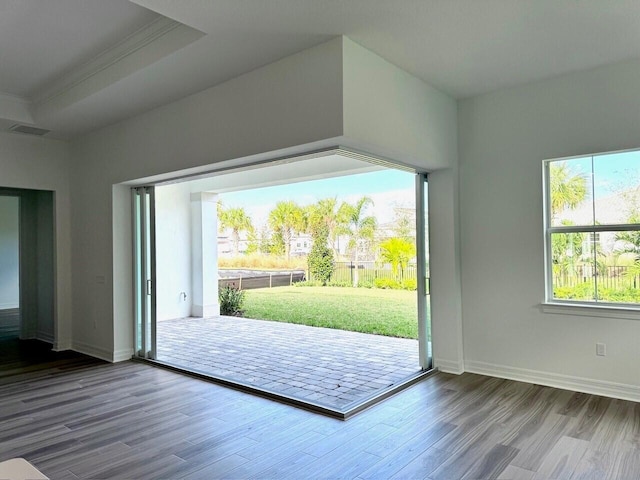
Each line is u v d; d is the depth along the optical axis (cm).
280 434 339
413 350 624
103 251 590
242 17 310
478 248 489
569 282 445
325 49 352
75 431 347
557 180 450
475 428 344
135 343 592
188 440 329
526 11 309
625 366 404
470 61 396
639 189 409
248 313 983
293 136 372
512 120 465
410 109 421
